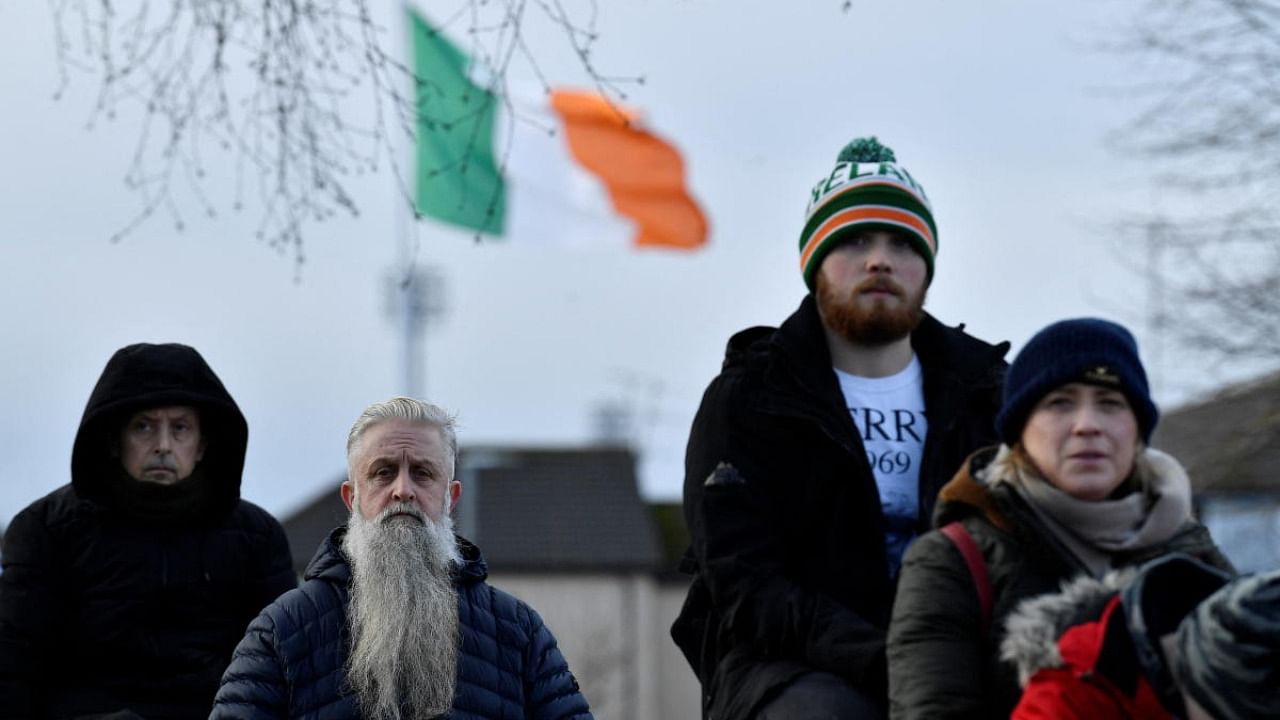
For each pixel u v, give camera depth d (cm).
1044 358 650
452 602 790
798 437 798
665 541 6109
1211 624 540
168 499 909
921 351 838
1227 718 538
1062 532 646
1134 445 651
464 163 1130
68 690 891
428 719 769
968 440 814
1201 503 2478
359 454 802
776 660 769
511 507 5978
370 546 782
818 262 824
